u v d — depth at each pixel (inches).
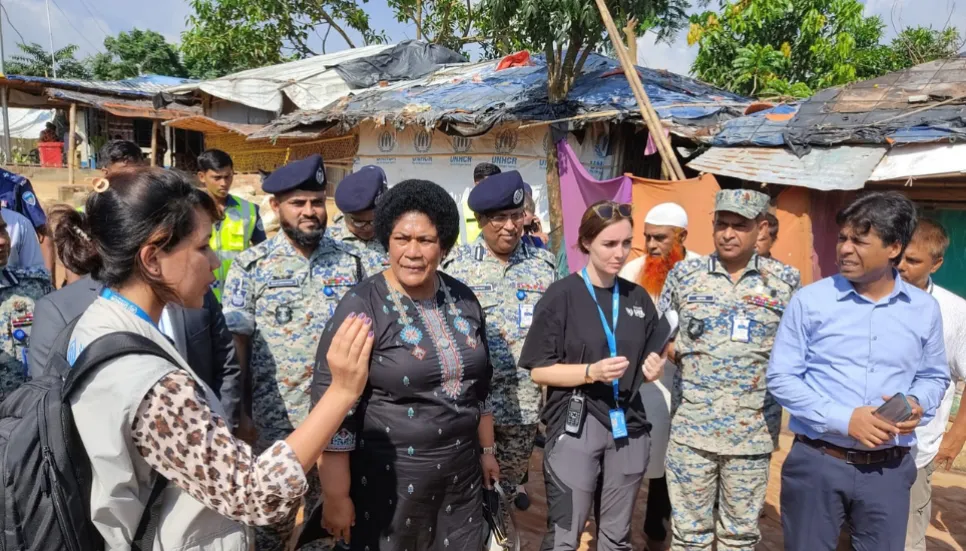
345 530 85.3
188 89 588.7
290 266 120.3
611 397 108.8
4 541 51.6
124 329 55.9
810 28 453.4
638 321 112.2
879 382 94.3
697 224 261.0
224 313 117.0
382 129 403.5
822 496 98.3
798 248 246.2
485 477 100.8
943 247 115.6
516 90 388.5
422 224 81.7
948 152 215.8
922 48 472.4
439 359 84.4
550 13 301.6
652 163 365.1
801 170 242.1
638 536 153.0
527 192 185.9
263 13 750.5
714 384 114.3
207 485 52.7
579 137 335.0
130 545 56.4
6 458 51.2
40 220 153.6
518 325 131.3
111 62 1087.6
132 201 54.6
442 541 87.4
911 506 123.2
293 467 55.1
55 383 54.9
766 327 113.3
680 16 311.7
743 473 115.2
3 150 701.3
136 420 52.3
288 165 119.0
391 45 659.4
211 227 61.0
